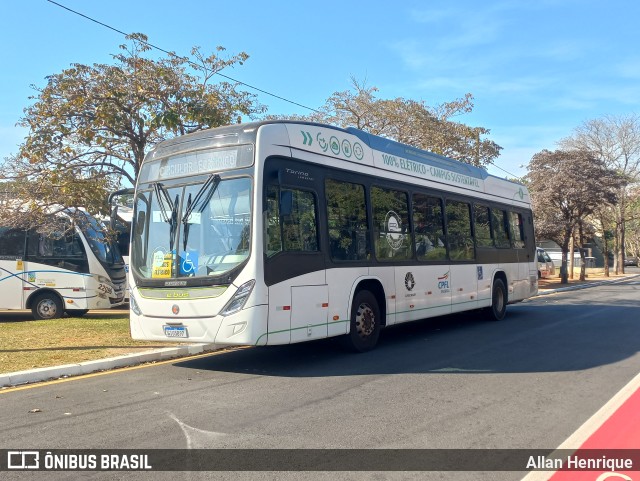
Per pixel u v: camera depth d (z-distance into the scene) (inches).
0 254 599.2
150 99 483.8
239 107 524.1
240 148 329.1
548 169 1213.7
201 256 327.0
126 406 262.2
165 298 331.9
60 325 517.3
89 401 271.4
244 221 318.7
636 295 948.6
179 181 346.6
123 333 461.4
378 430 225.6
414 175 463.8
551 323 567.5
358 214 393.4
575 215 1229.7
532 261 678.5
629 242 2372.0
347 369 342.3
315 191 356.2
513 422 236.2
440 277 482.0
